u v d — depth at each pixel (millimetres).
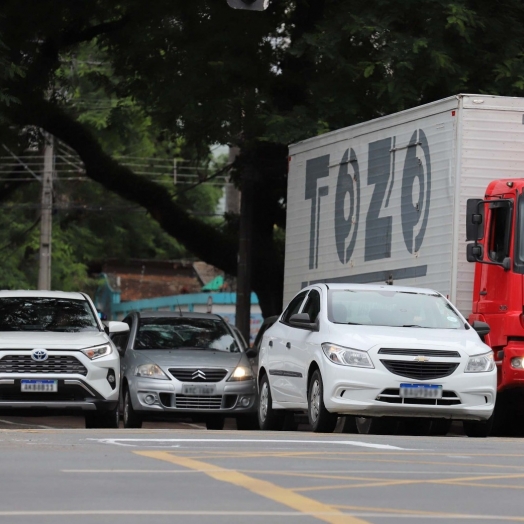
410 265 48156
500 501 21312
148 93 76062
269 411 45875
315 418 40344
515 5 68438
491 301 44406
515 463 28062
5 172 116312
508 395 45125
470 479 24359
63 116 87375
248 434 36000
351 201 53188
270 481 23141
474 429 40781
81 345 45250
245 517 18750
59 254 163000
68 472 24234
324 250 55438
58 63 82062
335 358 39312
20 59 75938
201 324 54625
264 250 84188
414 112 48688
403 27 67125
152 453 28234
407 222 48594
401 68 64750
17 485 22266
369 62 65750
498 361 43906
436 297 43000
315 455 28531
